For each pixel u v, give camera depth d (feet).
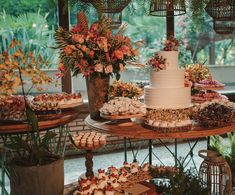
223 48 20.48
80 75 17.83
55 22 17.10
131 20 18.33
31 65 8.75
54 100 11.71
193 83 13.79
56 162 8.77
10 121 9.00
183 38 19.45
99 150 18.21
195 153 17.63
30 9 16.94
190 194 7.98
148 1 14.37
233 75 20.88
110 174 8.38
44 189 8.56
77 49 9.41
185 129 8.63
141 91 11.80
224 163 9.40
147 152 18.06
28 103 10.05
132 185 8.11
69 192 9.50
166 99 9.78
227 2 13.42
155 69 9.96
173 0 11.81
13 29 16.84
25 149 8.92
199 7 14.64
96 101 10.25
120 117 9.15
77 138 10.67
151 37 18.69
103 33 9.61
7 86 8.44
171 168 8.86
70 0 13.92
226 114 9.00
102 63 9.50
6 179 14.34
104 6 12.51
